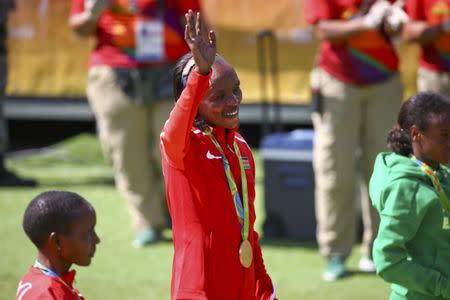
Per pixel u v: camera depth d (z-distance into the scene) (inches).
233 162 542.3
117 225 1235.9
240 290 534.3
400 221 548.1
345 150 980.6
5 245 1121.4
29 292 507.5
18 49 1726.1
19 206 1321.4
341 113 976.3
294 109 1622.8
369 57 971.9
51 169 1610.5
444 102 574.9
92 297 924.0
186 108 501.4
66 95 1732.3
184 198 527.2
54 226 516.1
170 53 1094.4
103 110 1107.3
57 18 1705.2
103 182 1501.0
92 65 1111.0
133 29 1089.4
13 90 1740.9
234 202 533.6
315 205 1138.0
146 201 1127.0
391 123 982.4
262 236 1167.0
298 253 1090.7
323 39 968.3
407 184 552.4
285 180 1149.7
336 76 975.6
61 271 524.4
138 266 1043.3
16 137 1931.6
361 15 961.5
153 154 1117.7
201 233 526.3
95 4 1066.1
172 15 1093.1
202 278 522.3
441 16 1032.2
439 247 558.6
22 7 1710.1
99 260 1069.1
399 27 955.3
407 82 1493.6
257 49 1605.6
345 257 995.9
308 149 1133.7
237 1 1596.9
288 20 1587.1
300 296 924.6
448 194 572.4
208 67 496.7
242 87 1628.9
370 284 965.8
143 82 1090.7
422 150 573.6
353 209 995.3
